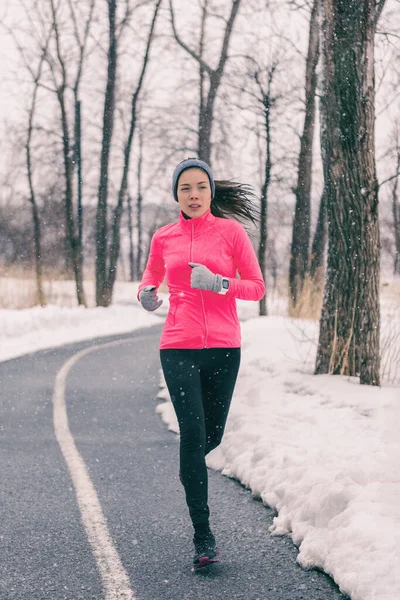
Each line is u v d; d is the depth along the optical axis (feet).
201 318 13.19
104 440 22.43
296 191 82.53
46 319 64.13
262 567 12.43
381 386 27.02
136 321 76.74
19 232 126.31
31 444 21.79
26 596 11.28
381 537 11.81
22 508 15.70
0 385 33.24
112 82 98.22
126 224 179.63
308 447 18.11
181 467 12.60
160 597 11.24
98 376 36.50
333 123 26.89
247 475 17.46
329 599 11.07
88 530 14.33
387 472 14.93
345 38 26.32
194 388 12.92
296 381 26.99
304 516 13.93
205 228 13.53
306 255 81.30
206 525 12.39
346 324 27.63
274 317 58.03
